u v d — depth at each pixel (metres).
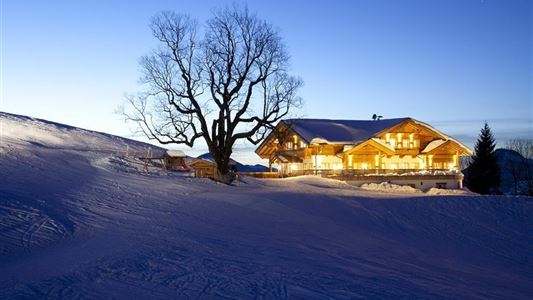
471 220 29.25
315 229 24.14
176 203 28.08
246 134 44.41
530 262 20.69
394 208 32.38
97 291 10.94
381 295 11.91
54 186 28.27
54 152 45.78
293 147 65.94
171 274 12.95
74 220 20.28
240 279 12.77
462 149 62.81
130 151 59.09
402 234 25.17
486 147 71.62
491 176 70.50
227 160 44.44
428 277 15.13
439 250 21.62
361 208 32.06
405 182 57.62
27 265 13.18
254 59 44.41
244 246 18.17
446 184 58.53
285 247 18.69
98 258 14.37
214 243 18.25
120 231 19.17
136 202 26.86
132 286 11.54
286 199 34.12
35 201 22.69
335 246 19.88
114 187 31.20
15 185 26.22
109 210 23.59
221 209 27.70
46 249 15.41
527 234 26.38
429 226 27.67
